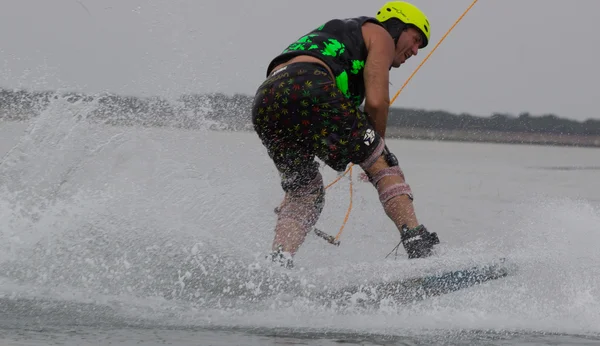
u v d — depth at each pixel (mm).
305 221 15594
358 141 14898
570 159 58938
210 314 11492
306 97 14562
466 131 80688
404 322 11734
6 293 11602
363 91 15766
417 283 13164
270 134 15109
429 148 73375
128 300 11773
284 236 15281
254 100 15250
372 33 15594
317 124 14672
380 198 15641
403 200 15484
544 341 10867
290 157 15242
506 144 81500
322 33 15539
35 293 11664
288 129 14820
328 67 15078
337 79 15180
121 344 9555
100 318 10875
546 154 68375
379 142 15211
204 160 17281
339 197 19219
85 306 11336
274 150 15344
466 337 10961
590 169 46406
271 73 15328
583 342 10898
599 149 80438
